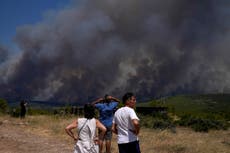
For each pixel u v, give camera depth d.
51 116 24.52
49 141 13.85
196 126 24.27
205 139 17.02
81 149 6.44
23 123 19.58
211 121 26.22
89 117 6.64
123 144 6.66
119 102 9.90
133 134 6.68
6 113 27.08
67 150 12.05
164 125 21.59
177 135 17.61
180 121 26.97
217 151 13.12
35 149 12.06
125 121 6.70
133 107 6.91
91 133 6.54
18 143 13.05
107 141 9.74
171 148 12.97
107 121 9.63
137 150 6.66
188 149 13.02
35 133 16.08
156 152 12.28
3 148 12.01
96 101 9.79
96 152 6.54
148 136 15.98
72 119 21.89
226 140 17.52
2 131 16.02
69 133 6.63
